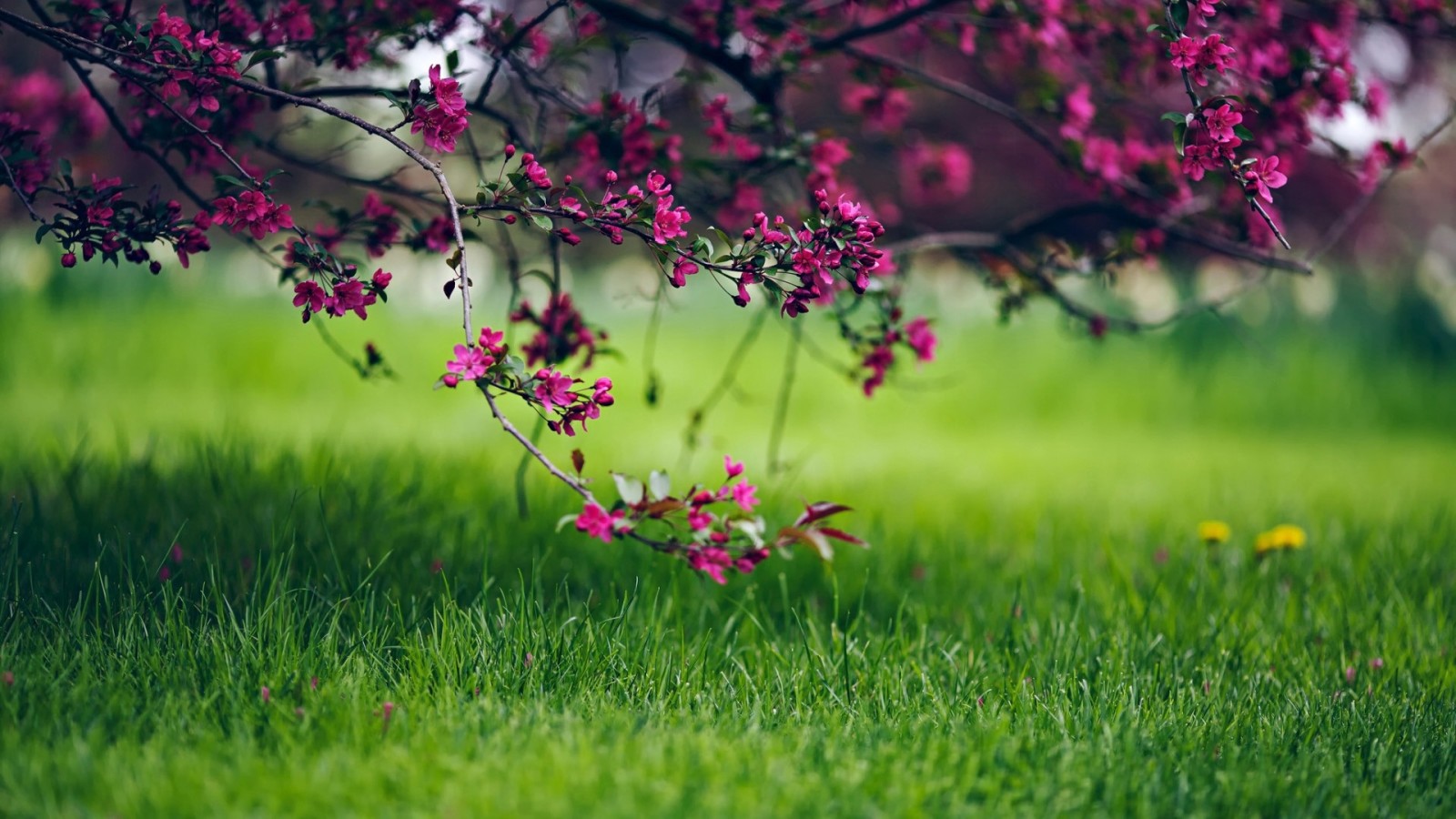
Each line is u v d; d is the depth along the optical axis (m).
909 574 4.60
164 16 2.92
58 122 4.61
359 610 3.41
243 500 4.43
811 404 10.52
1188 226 4.46
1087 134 4.61
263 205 2.77
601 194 3.98
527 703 2.85
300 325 10.57
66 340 9.77
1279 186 2.90
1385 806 2.54
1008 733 2.84
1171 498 6.74
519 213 2.79
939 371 11.27
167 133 3.48
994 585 4.61
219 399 9.09
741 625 3.88
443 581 3.64
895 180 11.55
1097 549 5.23
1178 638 3.76
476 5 3.66
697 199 4.17
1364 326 12.39
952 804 2.39
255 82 2.80
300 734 2.58
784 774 2.42
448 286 2.52
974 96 4.41
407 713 2.71
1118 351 11.67
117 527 3.59
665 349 11.76
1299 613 4.15
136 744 2.47
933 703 3.06
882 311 3.90
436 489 4.93
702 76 4.05
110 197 2.88
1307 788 2.59
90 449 6.20
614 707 2.87
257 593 3.19
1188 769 2.65
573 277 10.93
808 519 2.63
